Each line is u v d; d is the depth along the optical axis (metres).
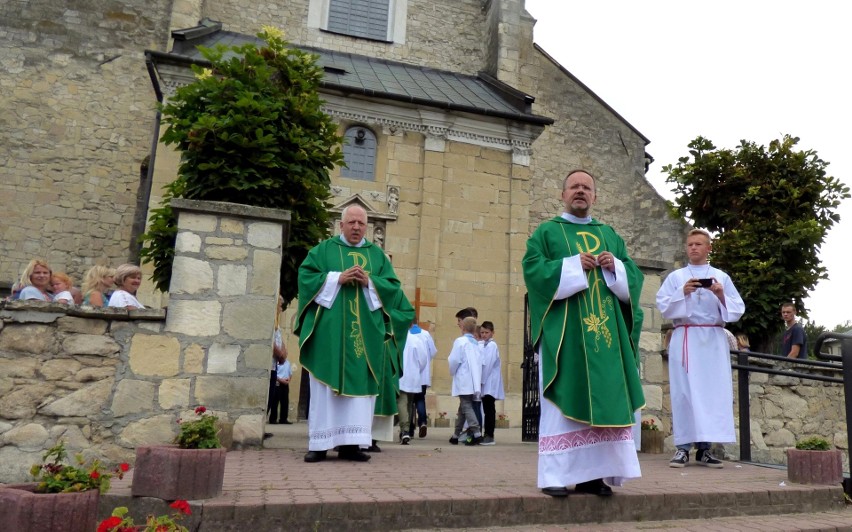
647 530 3.71
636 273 4.28
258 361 5.48
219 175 6.80
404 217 14.12
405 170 14.27
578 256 4.04
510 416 13.79
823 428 8.34
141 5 16.53
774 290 11.63
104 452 4.97
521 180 14.91
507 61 18.12
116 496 3.31
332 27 18.53
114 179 15.65
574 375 3.91
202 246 5.54
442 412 13.52
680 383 5.90
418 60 18.89
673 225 17.77
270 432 7.87
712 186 12.88
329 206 7.86
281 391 11.17
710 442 5.84
